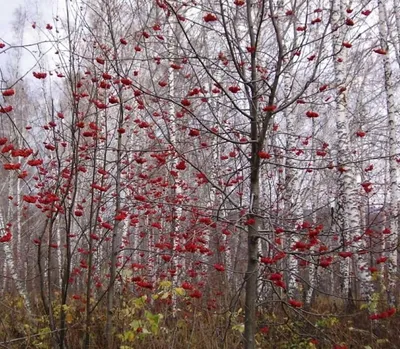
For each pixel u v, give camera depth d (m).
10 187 12.20
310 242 3.90
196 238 5.15
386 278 7.66
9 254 8.90
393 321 6.42
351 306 7.66
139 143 7.26
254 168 4.00
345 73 7.26
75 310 6.27
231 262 7.91
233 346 5.16
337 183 7.23
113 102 5.04
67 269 5.07
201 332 5.54
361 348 5.79
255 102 4.10
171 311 6.35
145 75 6.86
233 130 4.39
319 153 4.54
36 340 5.61
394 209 8.02
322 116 10.69
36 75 4.96
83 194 8.05
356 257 7.36
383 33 8.95
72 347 5.70
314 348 5.44
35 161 4.55
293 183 7.68
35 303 7.46
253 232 3.96
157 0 4.26
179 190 7.52
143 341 5.37
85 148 5.46
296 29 4.91
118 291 6.84
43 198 5.06
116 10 5.66
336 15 6.57
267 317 6.17
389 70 8.99
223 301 6.12
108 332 5.64
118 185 5.62
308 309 7.64
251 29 4.13
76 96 5.04
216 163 6.43
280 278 3.85
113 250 5.69
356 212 7.21
